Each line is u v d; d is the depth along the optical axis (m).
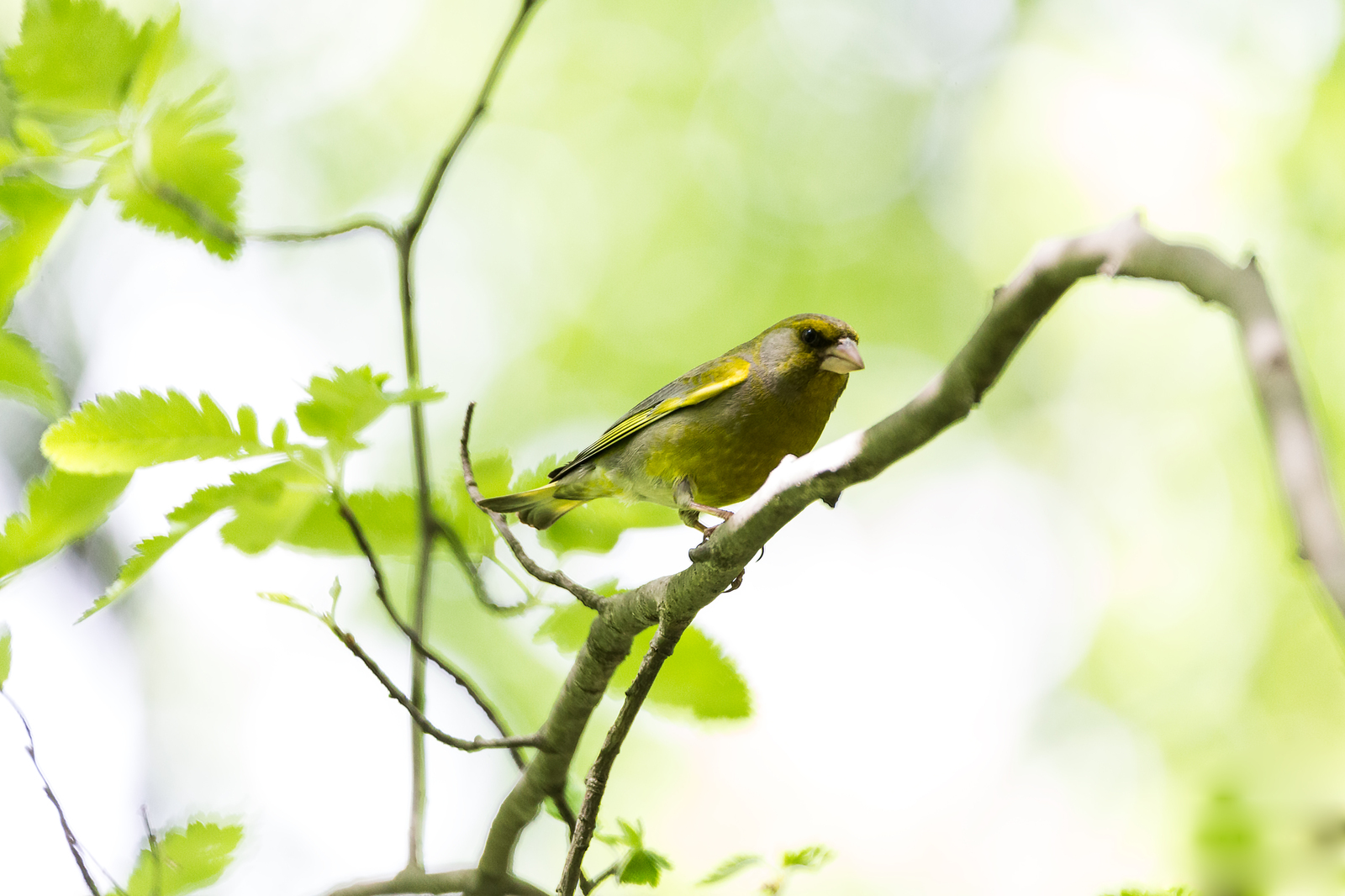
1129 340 16.30
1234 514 15.32
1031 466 16.97
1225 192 15.15
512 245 16.22
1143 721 15.09
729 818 13.70
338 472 4.29
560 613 4.98
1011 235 16.20
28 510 4.04
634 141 16.69
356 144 15.81
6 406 8.99
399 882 5.05
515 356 15.80
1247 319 2.21
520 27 5.06
